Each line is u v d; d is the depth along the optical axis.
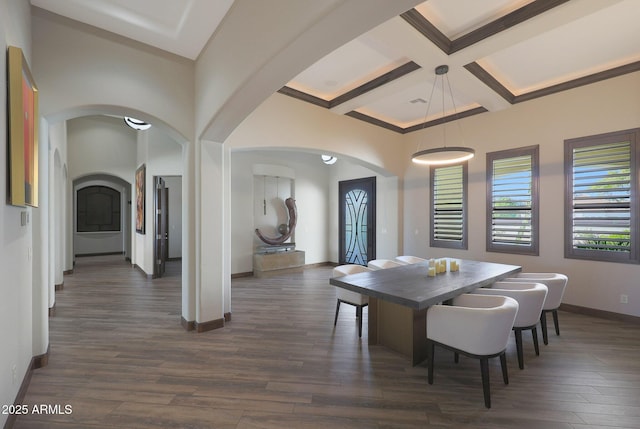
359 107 5.05
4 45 1.92
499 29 3.02
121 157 8.38
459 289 2.86
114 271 7.58
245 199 7.04
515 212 5.00
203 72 3.50
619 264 4.05
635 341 3.38
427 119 6.13
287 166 7.83
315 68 4.09
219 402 2.28
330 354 3.07
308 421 2.07
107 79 3.21
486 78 4.16
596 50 3.67
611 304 4.11
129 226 9.23
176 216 9.50
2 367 1.86
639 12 2.96
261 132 4.44
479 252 5.44
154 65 3.51
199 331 3.64
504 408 2.21
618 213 4.06
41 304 2.78
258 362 2.90
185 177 3.89
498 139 5.21
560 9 2.68
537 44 3.54
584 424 2.05
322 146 5.13
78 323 3.93
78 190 9.77
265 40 2.26
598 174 4.22
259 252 7.21
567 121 4.48
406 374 2.69
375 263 4.56
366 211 7.64
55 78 2.95
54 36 2.96
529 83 4.58
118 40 3.28
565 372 2.71
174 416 2.12
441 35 3.21
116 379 2.59
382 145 6.20
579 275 4.37
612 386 2.50
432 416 2.12
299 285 6.11
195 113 3.79
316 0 1.79
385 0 1.61
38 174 2.67
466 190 5.61
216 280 3.79
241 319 4.12
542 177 4.72
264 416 2.12
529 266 4.84
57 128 5.73
